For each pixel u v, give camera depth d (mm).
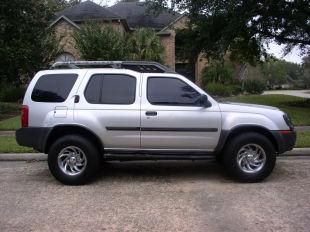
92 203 6938
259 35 23109
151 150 8227
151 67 8703
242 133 8164
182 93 8242
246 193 7379
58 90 8320
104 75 8359
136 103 8188
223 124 8133
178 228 5758
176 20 38000
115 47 28562
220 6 20094
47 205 6863
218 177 8562
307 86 69750
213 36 22312
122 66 8656
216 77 39438
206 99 8117
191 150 8234
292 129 8344
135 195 7352
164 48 36594
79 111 8180
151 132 8141
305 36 22938
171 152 8234
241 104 8469
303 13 20047
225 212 6391
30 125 8266
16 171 9289
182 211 6461
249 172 8062
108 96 8258
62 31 34188
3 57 19375
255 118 8133
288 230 5621
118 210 6559
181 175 8789
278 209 6488
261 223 5898
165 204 6816
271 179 8305
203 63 41312
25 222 6086
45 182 8344
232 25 20188
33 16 21016
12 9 19578
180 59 25062
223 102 8484
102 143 8188
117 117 8133
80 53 30656
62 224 5984
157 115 8117
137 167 9602
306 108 20922
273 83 71312
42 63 23609
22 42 20484
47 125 8172
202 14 21500
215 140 8148
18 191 7707
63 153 8141
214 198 7113
